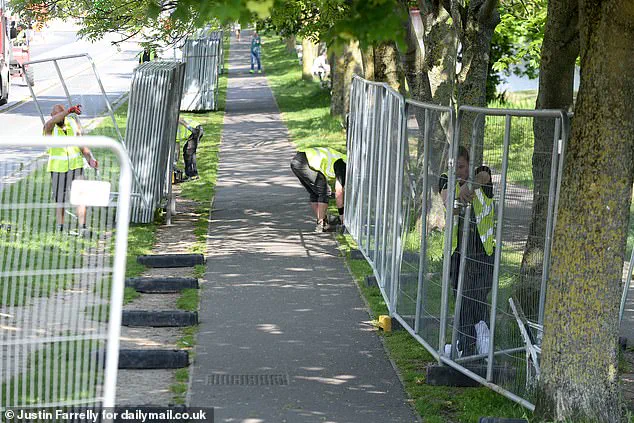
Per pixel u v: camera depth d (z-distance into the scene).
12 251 8.83
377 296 18.86
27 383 8.80
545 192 12.53
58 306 8.88
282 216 28.53
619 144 10.93
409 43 22.58
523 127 12.61
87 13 29.30
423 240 15.20
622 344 16.12
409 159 16.66
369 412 12.47
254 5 7.36
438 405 12.67
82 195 8.05
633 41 10.70
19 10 28.89
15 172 8.88
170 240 24.80
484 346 13.30
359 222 22.97
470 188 13.36
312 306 18.19
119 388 13.02
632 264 15.69
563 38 15.88
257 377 13.80
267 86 81.50
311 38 29.42
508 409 12.45
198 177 35.69
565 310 11.30
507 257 12.80
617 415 11.35
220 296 18.78
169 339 15.63
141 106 26.64
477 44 22.12
